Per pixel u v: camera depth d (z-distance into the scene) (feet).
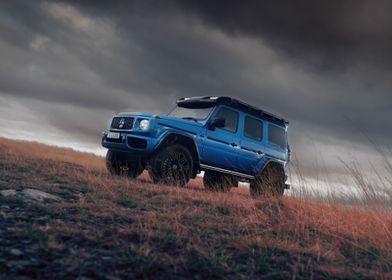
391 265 9.23
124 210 12.49
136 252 7.62
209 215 13.41
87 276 6.31
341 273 8.07
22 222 9.28
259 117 28.99
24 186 14.79
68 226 9.55
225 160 26.27
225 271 7.36
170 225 10.59
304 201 16.87
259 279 7.20
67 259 6.92
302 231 12.05
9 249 7.16
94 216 11.18
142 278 6.56
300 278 7.39
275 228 12.28
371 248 10.90
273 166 29.66
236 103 26.63
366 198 15.46
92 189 16.60
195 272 7.18
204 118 25.54
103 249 7.93
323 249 10.01
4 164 21.24
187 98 27.86
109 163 26.14
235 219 13.03
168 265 7.33
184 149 23.65
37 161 25.29
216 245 9.34
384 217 14.39
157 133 22.79
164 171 22.77
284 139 31.35
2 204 11.32
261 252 9.02
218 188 27.27
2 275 5.87
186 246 8.83
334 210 15.60
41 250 7.32
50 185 15.84
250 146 27.84
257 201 17.56
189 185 30.01
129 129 23.36
